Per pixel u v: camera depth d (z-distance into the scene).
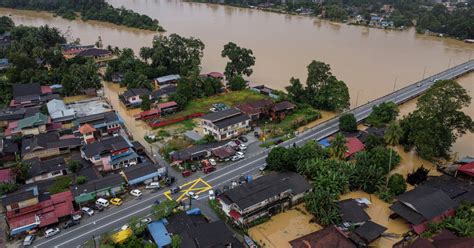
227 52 125.44
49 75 123.12
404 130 84.94
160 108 103.44
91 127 85.38
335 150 77.25
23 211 61.19
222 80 130.38
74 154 82.44
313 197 62.50
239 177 73.56
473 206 63.84
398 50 170.50
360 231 57.56
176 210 63.53
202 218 61.56
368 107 106.81
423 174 72.06
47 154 80.62
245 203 60.47
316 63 108.06
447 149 80.44
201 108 109.25
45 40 158.88
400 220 62.84
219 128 86.62
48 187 69.44
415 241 53.84
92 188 67.06
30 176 71.25
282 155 73.56
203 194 68.81
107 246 53.44
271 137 89.88
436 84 82.25
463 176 72.94
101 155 75.44
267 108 98.75
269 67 143.00
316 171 70.12
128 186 70.31
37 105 104.75
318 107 108.81
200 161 79.25
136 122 100.19
